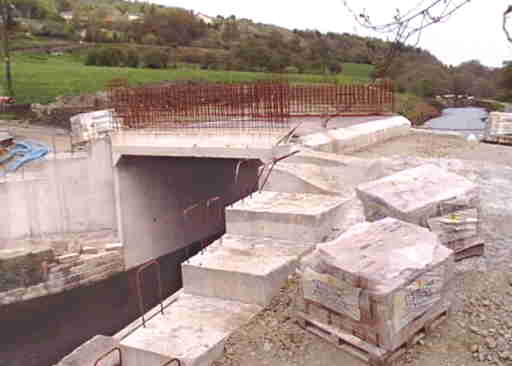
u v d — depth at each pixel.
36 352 14.95
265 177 13.75
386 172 14.91
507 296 8.00
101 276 20.59
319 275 7.09
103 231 21.80
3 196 20.08
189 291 9.02
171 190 23.53
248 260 9.00
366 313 6.50
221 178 25.62
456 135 22.06
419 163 16.19
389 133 21.30
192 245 24.80
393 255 6.81
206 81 44.22
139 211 21.80
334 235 10.17
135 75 48.44
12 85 41.56
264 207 10.47
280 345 7.29
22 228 20.64
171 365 6.80
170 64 59.91
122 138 19.88
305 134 18.70
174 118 20.12
